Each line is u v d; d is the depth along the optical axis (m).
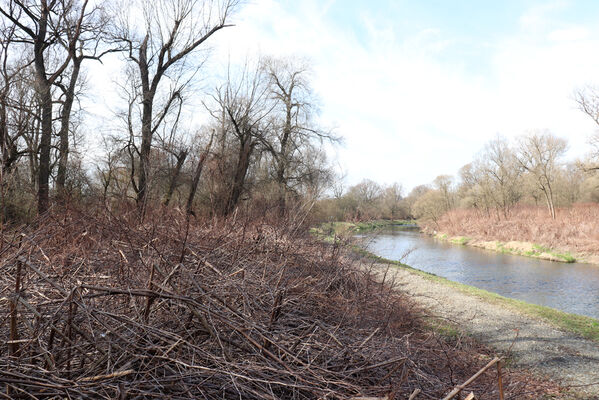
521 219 36.62
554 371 6.27
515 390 3.94
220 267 4.60
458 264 22.14
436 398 3.17
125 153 17.34
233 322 3.10
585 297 14.50
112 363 2.71
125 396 2.30
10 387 2.35
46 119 15.66
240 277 4.25
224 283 3.73
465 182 48.59
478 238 33.31
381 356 3.55
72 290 2.60
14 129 13.77
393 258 22.16
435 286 12.49
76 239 4.65
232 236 5.88
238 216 7.91
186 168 17.25
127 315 3.15
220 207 13.64
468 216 42.12
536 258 24.72
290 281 4.71
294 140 24.19
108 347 2.76
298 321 4.05
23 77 15.22
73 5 16.70
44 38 16.20
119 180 15.97
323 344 3.46
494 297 11.55
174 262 4.06
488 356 6.47
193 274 3.63
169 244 4.71
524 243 27.94
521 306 10.61
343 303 4.80
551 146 36.81
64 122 16.39
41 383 2.25
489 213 41.50
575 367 6.49
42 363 2.78
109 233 4.88
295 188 21.41
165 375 2.70
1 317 2.91
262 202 10.47
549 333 8.27
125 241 4.74
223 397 2.65
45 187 11.85
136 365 2.74
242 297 3.80
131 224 5.34
